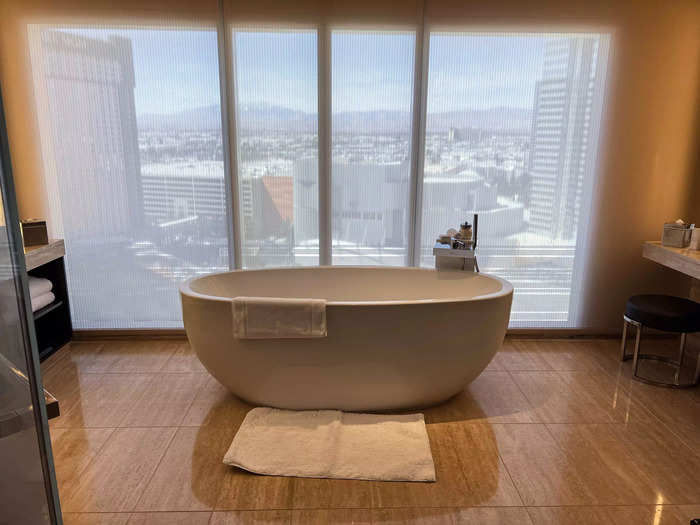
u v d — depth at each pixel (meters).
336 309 2.26
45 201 3.24
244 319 2.28
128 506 1.85
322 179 3.31
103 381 2.86
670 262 2.95
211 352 2.44
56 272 3.19
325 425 2.34
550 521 1.79
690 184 3.28
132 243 3.35
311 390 2.42
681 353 2.81
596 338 3.52
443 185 3.33
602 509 1.85
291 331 2.27
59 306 3.23
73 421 2.43
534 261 3.43
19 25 3.01
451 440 2.29
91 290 3.40
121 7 3.03
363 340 2.31
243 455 2.12
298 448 2.17
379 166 3.31
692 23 3.07
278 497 1.90
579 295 3.47
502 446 2.24
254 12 3.07
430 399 2.53
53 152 3.19
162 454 2.17
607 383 2.86
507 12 3.07
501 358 3.20
